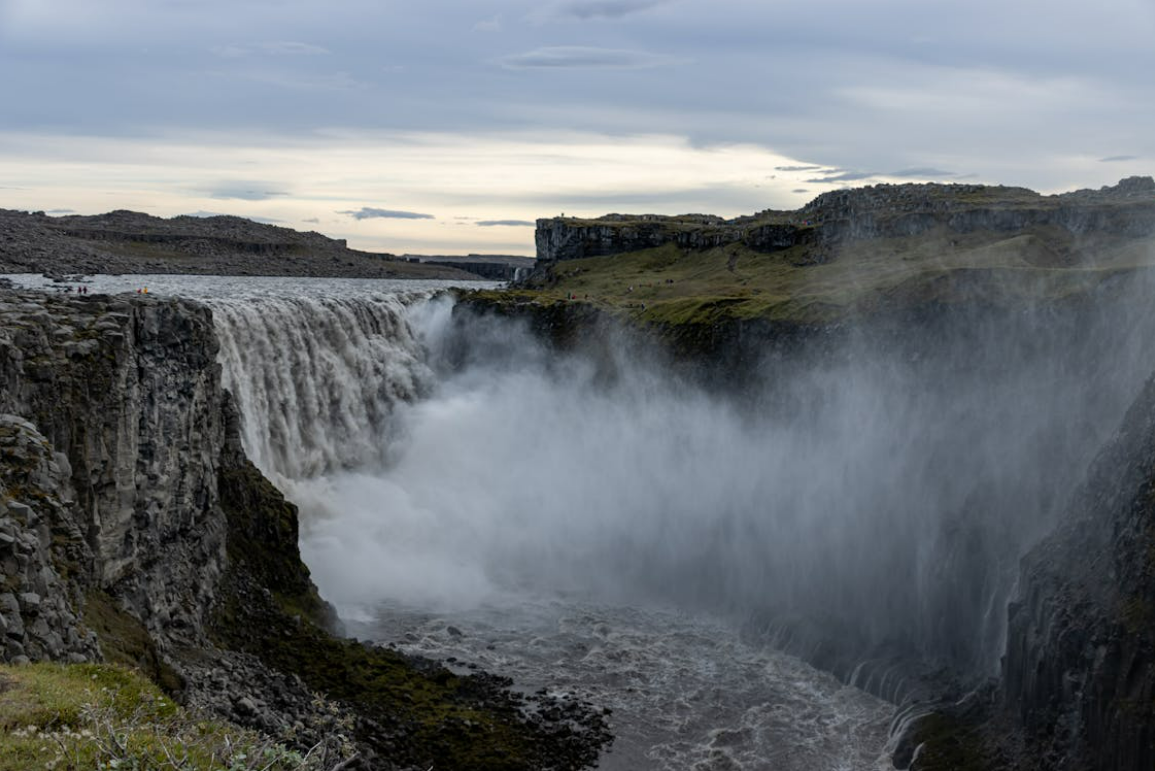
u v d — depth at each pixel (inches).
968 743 2433.6
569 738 2431.1
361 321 4800.7
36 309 2037.4
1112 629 2048.5
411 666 2637.8
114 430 2034.9
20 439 1654.8
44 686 1147.9
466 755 2229.3
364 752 2038.6
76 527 1706.4
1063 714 2171.5
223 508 2746.1
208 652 2219.5
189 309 2578.7
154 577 2199.8
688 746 2495.1
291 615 2640.3
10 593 1321.4
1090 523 2341.3
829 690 2861.7
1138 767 1909.4
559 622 3307.1
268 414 3828.7
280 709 2057.1
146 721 1204.5
